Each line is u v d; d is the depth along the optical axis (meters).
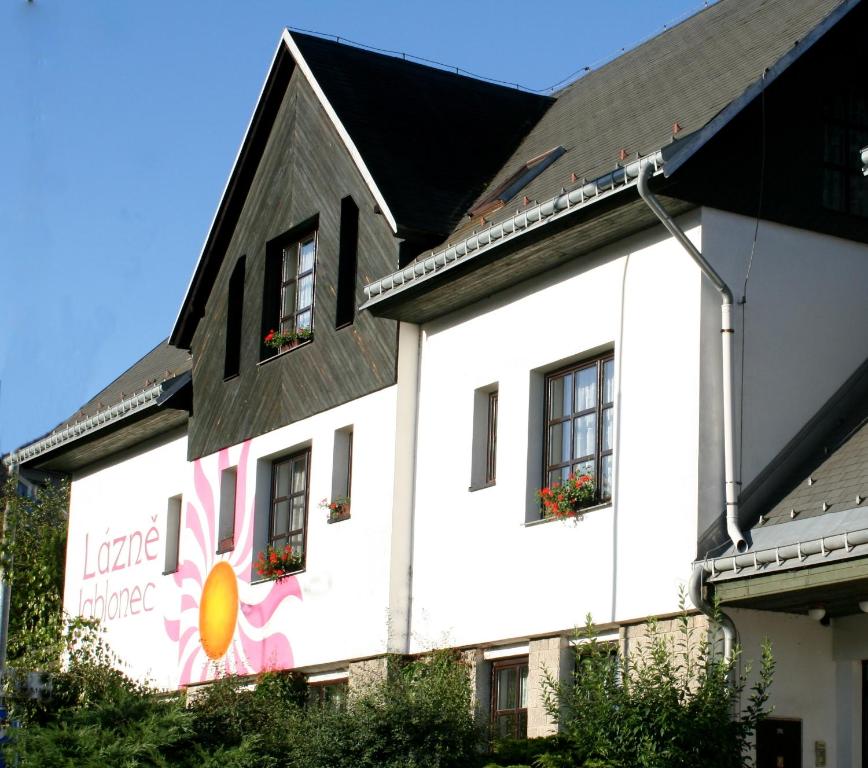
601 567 14.95
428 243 18.19
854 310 15.32
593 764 12.32
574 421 15.87
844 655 14.20
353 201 19.31
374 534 18.05
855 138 15.75
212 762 14.79
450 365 17.59
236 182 21.69
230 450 21.42
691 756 12.24
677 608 13.97
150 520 24.14
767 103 15.09
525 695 15.97
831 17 15.45
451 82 21.08
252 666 20.12
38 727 15.66
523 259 15.98
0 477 33.12
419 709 14.46
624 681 12.86
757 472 14.27
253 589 20.38
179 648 22.27
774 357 14.65
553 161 18.06
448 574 17.05
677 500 14.20
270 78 20.94
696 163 14.48
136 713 16.03
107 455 25.94
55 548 27.17
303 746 14.59
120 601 24.58
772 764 13.76
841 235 15.38
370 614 17.88
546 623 15.51
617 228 15.10
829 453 14.24
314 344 19.78
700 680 12.77
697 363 14.27
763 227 14.91
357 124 19.23
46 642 23.62
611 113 18.08
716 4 18.89
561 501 15.37
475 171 19.31
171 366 25.66
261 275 21.16
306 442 19.73
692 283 14.50
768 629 13.96
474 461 17.00
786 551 12.71
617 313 15.30
